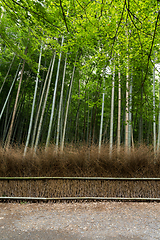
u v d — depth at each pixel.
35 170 3.67
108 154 3.94
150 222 2.40
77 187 3.48
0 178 3.43
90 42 4.00
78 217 2.56
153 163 3.80
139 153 3.97
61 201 3.22
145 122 9.67
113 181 3.52
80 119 13.77
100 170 3.73
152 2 2.97
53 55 7.46
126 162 3.82
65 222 2.39
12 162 3.67
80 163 3.75
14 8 2.95
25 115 12.02
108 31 3.69
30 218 2.51
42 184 3.45
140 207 2.97
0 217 2.52
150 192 3.45
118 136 5.89
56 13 2.84
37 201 3.20
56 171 3.68
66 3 2.90
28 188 3.43
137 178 3.48
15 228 2.19
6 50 8.41
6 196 3.40
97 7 2.98
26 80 9.56
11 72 9.41
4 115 11.69
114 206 3.01
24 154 3.95
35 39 4.30
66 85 9.98
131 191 3.47
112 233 2.09
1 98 10.69
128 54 4.39
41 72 9.57
